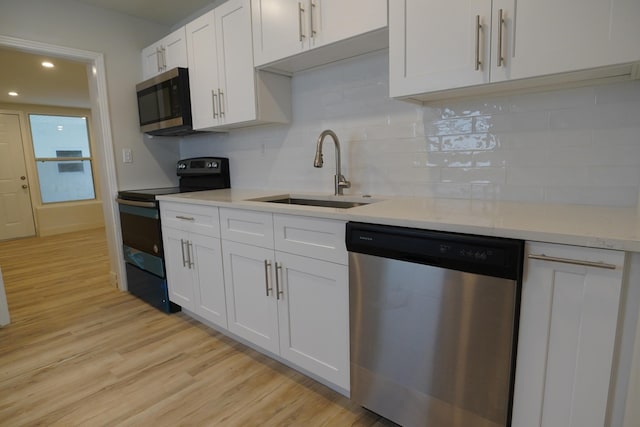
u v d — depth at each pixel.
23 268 3.81
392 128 1.88
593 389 0.93
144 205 2.48
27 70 3.91
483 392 1.10
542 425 1.02
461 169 1.67
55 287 3.16
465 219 1.14
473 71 1.27
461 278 1.08
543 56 1.13
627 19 1.00
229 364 1.89
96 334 2.25
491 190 1.60
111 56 2.79
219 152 2.93
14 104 5.62
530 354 1.01
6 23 2.30
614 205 1.33
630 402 0.89
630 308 0.87
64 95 5.18
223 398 1.62
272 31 1.92
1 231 5.49
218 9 2.21
